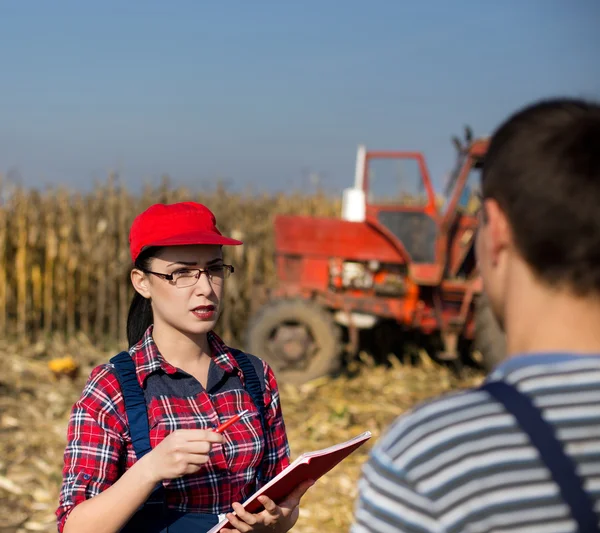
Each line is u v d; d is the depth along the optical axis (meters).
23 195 10.88
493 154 1.12
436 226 8.46
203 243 2.03
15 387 7.81
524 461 0.98
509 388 1.04
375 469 1.07
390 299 8.71
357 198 8.76
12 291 10.96
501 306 1.16
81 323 10.91
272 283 11.02
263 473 2.17
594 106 1.09
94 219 11.00
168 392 2.04
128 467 1.98
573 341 1.06
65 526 1.83
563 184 1.02
